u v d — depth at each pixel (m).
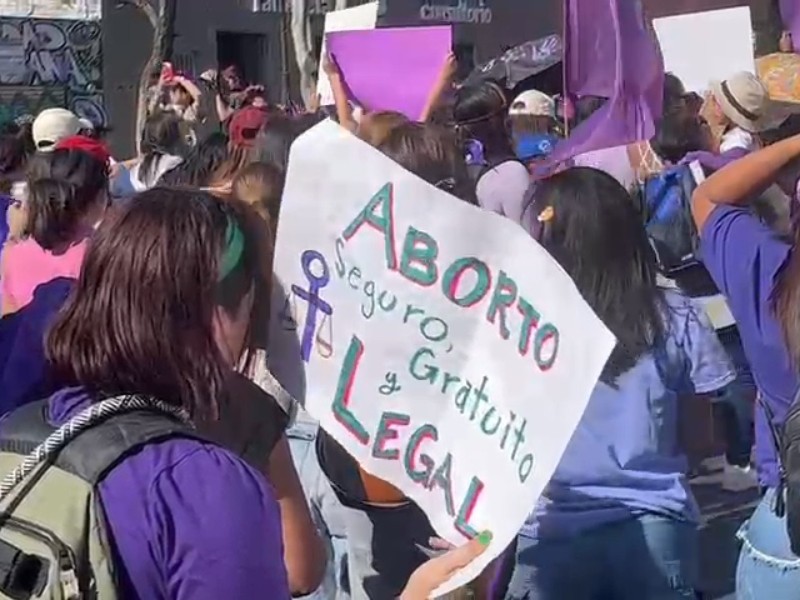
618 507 3.04
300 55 15.94
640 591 3.05
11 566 1.82
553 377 2.30
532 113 7.55
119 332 1.97
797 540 2.39
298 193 2.47
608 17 4.75
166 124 7.47
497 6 23.45
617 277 3.05
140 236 2.00
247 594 1.82
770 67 6.44
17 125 6.99
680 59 6.67
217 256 2.03
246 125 5.04
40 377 3.01
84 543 1.82
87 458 1.86
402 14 22.31
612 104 4.75
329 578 3.28
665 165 6.16
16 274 3.93
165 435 1.89
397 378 2.47
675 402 3.09
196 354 2.00
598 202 3.06
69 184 3.84
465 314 2.40
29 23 21.70
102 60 22.14
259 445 2.48
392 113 3.86
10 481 1.87
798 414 2.39
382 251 2.44
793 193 3.81
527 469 2.31
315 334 2.50
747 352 3.06
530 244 2.32
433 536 3.02
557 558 3.07
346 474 3.04
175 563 1.81
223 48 22.69
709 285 5.55
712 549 5.20
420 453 2.46
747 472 5.76
